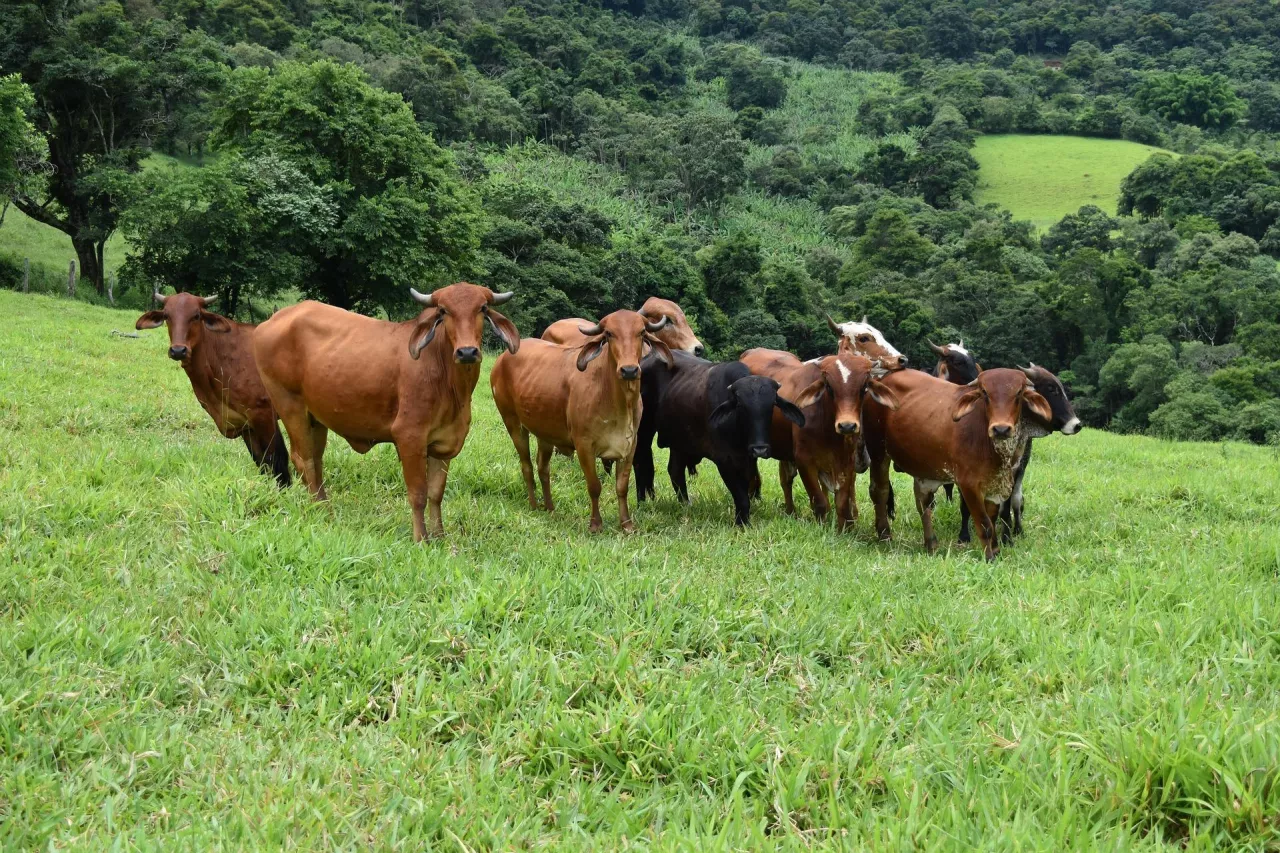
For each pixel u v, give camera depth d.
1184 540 8.08
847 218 85.12
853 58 151.62
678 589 5.47
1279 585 6.32
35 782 3.43
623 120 95.69
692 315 48.47
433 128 72.75
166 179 30.31
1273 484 11.24
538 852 3.22
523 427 9.11
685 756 3.83
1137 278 55.22
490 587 5.28
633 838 3.31
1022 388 7.55
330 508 7.12
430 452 6.98
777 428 9.20
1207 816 3.30
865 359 8.59
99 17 36.69
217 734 3.91
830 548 7.71
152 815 3.33
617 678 4.39
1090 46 155.12
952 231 79.44
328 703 4.21
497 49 107.19
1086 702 4.23
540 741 3.97
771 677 4.71
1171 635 5.20
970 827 3.26
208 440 9.79
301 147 31.72
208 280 29.83
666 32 150.88
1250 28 159.50
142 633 4.60
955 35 157.75
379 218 30.39
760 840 3.17
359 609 5.08
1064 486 11.59
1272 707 4.23
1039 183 102.12
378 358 6.80
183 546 5.73
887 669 4.84
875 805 3.61
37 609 4.77
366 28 95.31
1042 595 6.09
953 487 10.76
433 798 3.53
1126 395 47.41
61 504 6.17
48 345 15.18
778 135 110.12
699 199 85.81
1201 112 124.69
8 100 27.81
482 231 36.59
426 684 4.33
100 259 34.50
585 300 44.31
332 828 3.29
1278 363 41.56
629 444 8.15
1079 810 3.40
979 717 4.30
